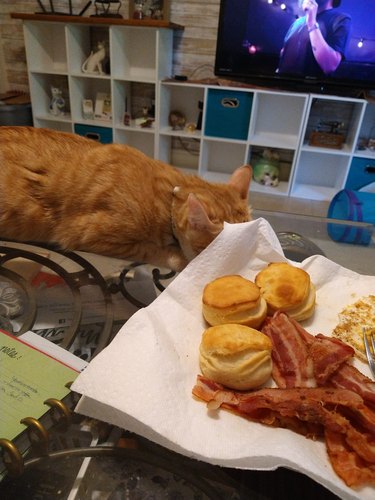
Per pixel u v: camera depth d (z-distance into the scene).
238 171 1.01
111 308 0.67
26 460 0.43
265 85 2.49
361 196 1.67
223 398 0.46
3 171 0.94
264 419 0.44
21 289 0.70
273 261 0.68
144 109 2.85
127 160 0.98
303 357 0.51
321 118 2.74
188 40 2.66
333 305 0.65
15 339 0.57
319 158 2.84
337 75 2.35
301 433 0.43
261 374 0.48
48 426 0.46
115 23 2.36
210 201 0.84
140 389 0.44
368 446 0.40
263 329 0.56
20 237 1.00
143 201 0.91
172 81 2.52
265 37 2.33
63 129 2.98
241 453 0.39
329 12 2.20
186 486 0.42
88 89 2.87
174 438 0.40
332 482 0.36
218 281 0.60
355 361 0.55
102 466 0.43
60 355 0.55
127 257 0.94
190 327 0.57
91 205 0.94
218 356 0.49
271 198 2.61
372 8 2.15
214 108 2.53
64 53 2.88
